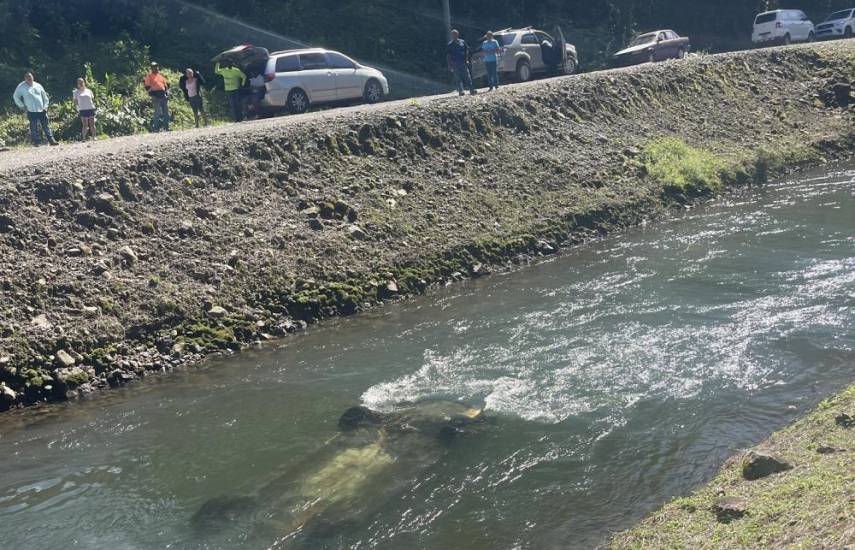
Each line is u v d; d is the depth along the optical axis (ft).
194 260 43.75
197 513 24.49
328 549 22.26
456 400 31.19
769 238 51.26
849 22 126.41
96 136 69.62
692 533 19.85
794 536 17.52
